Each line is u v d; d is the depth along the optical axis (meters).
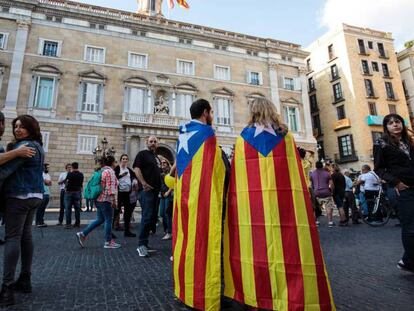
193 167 3.33
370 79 35.09
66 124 23.36
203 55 29.61
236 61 30.92
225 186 3.38
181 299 3.03
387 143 4.35
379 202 10.66
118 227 10.19
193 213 3.15
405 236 4.30
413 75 39.69
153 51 27.69
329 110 37.19
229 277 3.07
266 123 3.14
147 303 3.31
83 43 25.44
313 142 31.73
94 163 23.19
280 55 33.00
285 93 32.16
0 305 3.18
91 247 6.85
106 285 3.97
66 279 4.23
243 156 3.17
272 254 2.75
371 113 34.03
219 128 28.48
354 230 9.36
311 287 2.56
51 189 21.94
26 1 23.83
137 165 5.90
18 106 22.30
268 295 2.69
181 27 29.86
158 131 25.55
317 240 2.75
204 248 3.00
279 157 2.97
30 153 3.42
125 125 24.56
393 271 4.59
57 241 7.67
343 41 35.69
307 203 2.87
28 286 3.66
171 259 5.57
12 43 23.17
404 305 3.23
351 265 5.03
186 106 27.84
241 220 3.03
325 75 38.22
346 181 11.52
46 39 24.31
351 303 3.32
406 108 36.12
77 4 26.23
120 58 26.30
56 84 23.73
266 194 2.91
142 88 26.42
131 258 5.66
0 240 7.20
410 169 4.14
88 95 24.61
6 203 3.41
